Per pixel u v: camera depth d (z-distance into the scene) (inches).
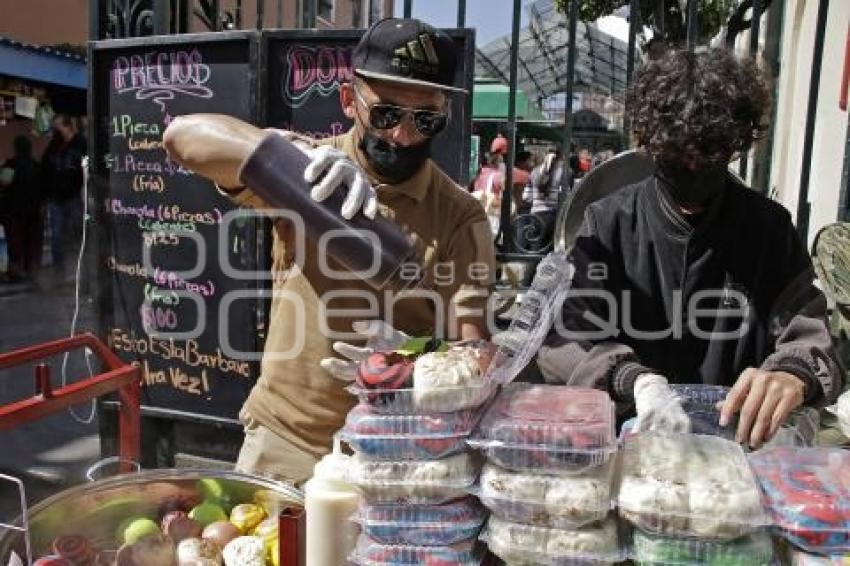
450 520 44.6
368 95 63.9
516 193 263.3
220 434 119.4
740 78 55.8
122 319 122.9
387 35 62.4
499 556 44.6
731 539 40.8
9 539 52.7
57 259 341.4
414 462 44.6
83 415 181.3
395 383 45.5
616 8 280.4
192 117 60.9
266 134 57.1
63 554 53.0
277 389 72.3
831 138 159.9
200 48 111.6
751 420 50.8
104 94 119.6
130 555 53.9
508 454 43.3
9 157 358.0
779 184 192.7
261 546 54.4
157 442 122.5
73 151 345.7
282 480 70.1
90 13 124.0
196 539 56.0
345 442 51.0
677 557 40.9
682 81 55.7
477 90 362.3
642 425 52.2
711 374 63.2
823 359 55.1
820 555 40.3
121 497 60.3
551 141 487.5
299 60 106.5
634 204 64.6
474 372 45.6
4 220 332.2
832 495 41.6
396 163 65.7
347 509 47.6
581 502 41.7
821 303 61.2
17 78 352.5
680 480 42.0
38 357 71.4
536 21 303.3
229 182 60.7
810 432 55.2
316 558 48.1
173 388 120.6
